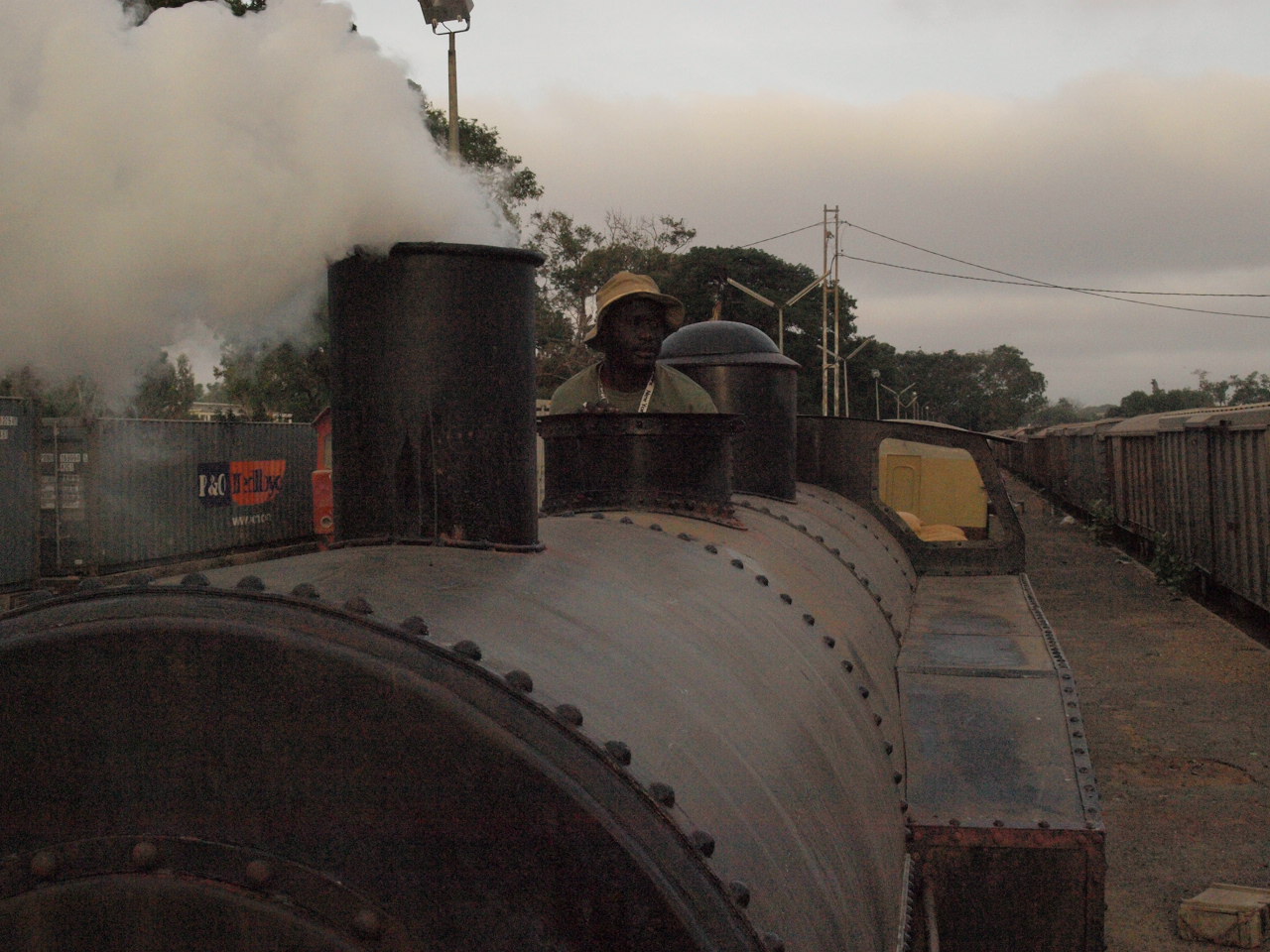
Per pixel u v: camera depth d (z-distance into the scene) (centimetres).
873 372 6288
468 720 126
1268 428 1105
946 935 278
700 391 423
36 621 136
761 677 227
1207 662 1030
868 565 496
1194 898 489
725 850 151
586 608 196
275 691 129
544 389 3148
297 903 128
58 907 132
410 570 183
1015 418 13600
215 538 1656
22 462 1402
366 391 209
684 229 4238
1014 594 576
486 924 126
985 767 303
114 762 132
